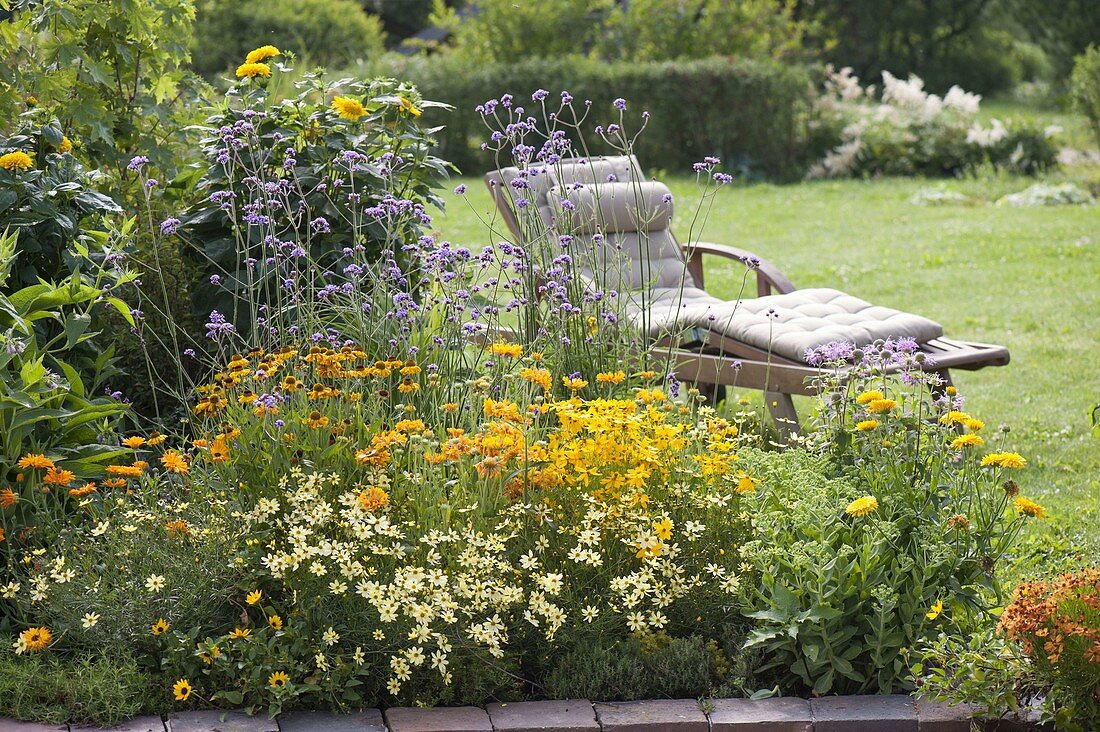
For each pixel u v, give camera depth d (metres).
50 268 3.98
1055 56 25.78
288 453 3.23
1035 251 9.70
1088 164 14.06
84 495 3.32
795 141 15.81
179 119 5.32
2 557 3.20
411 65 15.68
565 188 4.68
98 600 2.93
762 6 18.75
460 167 15.54
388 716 2.82
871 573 3.06
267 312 3.98
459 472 3.21
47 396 3.36
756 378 4.84
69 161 4.09
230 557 3.01
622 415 3.28
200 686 2.84
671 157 15.72
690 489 3.30
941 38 28.91
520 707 2.89
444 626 2.93
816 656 2.97
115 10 4.87
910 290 8.48
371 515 3.00
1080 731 2.72
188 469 3.27
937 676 2.88
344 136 4.63
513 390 3.72
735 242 10.61
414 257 4.45
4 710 2.73
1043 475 4.82
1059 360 6.57
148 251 4.73
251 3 18.28
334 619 2.94
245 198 4.54
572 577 3.14
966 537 3.12
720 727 2.83
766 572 3.08
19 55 5.03
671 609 3.20
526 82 15.48
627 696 2.99
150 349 4.62
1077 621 2.73
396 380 3.73
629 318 4.78
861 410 3.49
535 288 4.43
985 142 15.07
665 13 18.23
